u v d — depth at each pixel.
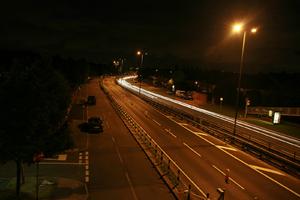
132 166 30.50
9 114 20.11
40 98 20.70
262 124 64.62
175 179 26.88
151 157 33.38
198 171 29.98
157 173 28.75
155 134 46.06
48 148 21.97
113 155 34.00
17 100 20.22
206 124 55.03
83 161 31.41
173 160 33.06
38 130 20.91
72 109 65.31
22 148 20.16
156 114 66.25
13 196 21.50
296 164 31.25
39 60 23.27
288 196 25.28
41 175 26.67
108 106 73.31
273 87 104.81
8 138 20.12
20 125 20.06
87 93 97.94
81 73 112.25
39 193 22.61
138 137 42.66
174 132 48.47
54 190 23.44
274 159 34.09
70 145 23.56
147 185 25.64
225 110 83.06
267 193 25.59
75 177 26.83
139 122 55.47
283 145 46.06
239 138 42.16
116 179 26.75
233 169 31.34
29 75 21.33
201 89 122.31
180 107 83.88
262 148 38.38
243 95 89.44
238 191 25.55
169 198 23.23
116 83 150.50
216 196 24.06
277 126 63.16
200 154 36.28
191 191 24.75
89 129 44.41
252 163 33.94
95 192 23.72
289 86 105.06
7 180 25.09
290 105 81.19
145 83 169.62
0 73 22.27
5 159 20.59
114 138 42.00
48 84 22.59
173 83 138.62
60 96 24.53
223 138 44.53
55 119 22.81
